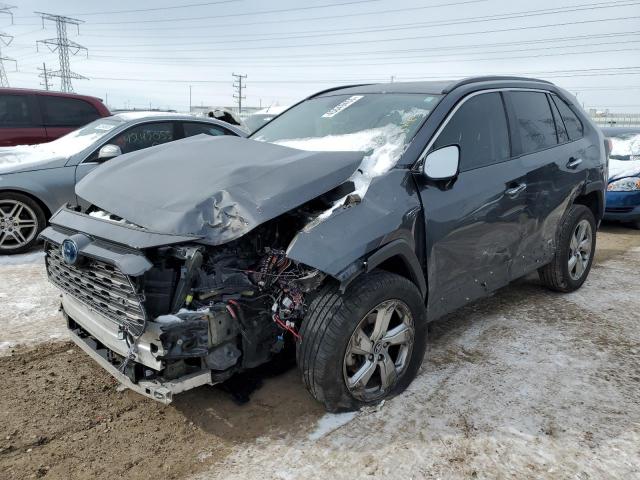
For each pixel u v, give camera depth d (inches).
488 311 173.2
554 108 177.0
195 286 95.2
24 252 232.8
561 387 125.3
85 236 102.3
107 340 101.9
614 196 309.7
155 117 265.7
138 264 89.5
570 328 160.4
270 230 108.0
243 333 98.3
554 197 164.4
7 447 98.9
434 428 107.6
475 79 149.1
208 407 113.9
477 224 131.6
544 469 96.5
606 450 102.2
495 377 129.1
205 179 108.5
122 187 115.3
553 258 178.7
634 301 185.5
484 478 93.7
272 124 167.0
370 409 113.0
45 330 150.6
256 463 96.3
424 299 122.2
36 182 228.2
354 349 106.4
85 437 102.8
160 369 90.9
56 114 333.1
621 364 137.8
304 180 104.7
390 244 106.5
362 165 118.2
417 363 120.9
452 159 117.1
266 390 120.8
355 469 95.0
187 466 95.3
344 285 98.4
